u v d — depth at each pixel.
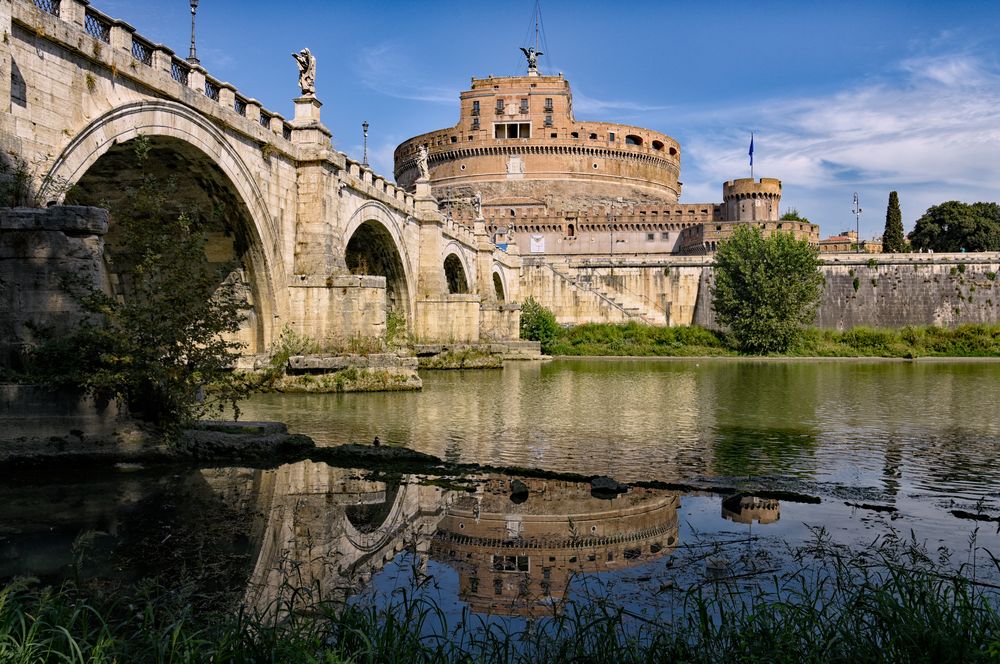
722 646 6.50
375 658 5.98
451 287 60.50
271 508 11.20
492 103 125.25
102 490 11.90
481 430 19.14
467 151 124.81
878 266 79.81
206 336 14.30
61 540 9.43
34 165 16.53
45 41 16.84
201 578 8.27
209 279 14.47
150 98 20.38
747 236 69.81
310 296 29.16
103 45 18.44
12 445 13.09
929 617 6.40
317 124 29.67
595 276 83.12
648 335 72.12
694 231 107.75
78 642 5.98
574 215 112.25
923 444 17.44
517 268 78.94
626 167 128.88
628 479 13.42
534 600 7.86
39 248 13.22
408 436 18.02
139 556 8.93
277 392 27.48
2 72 15.12
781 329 66.50
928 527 10.50
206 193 25.00
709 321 79.62
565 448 16.59
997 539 9.92
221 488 12.28
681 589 8.09
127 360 12.99
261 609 7.44
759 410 24.39
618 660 6.27
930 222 107.12
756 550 9.42
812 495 12.30
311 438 16.81
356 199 34.44
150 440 13.98
